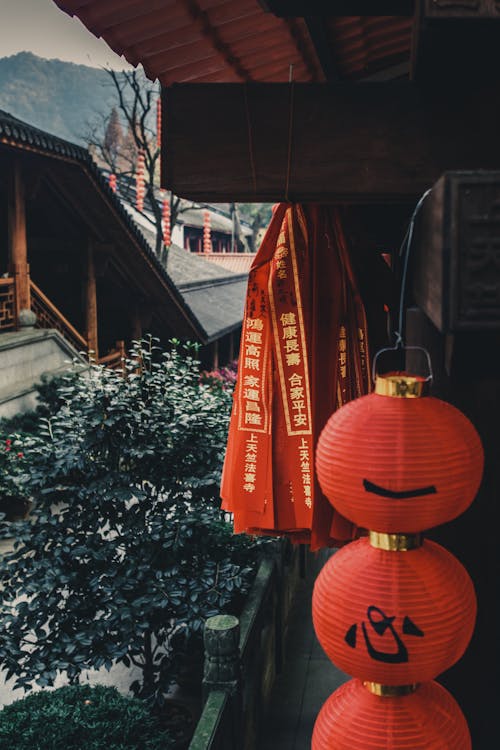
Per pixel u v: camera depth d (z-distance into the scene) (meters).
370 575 1.67
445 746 1.71
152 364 6.27
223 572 5.50
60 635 5.18
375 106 1.85
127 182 26.20
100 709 4.28
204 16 2.66
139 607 5.14
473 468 1.62
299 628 7.57
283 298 2.91
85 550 5.30
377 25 3.20
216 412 6.07
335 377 2.88
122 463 5.87
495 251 1.21
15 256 12.39
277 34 2.99
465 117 1.82
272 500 2.93
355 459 1.59
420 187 1.84
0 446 10.03
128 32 2.68
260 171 1.89
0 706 6.23
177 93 1.91
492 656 2.10
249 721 5.17
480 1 1.41
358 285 2.90
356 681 1.86
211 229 39.69
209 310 19.73
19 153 11.80
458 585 1.69
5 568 5.35
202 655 6.28
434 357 1.94
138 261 14.66
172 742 4.30
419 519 1.59
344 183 1.87
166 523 5.52
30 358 12.38
